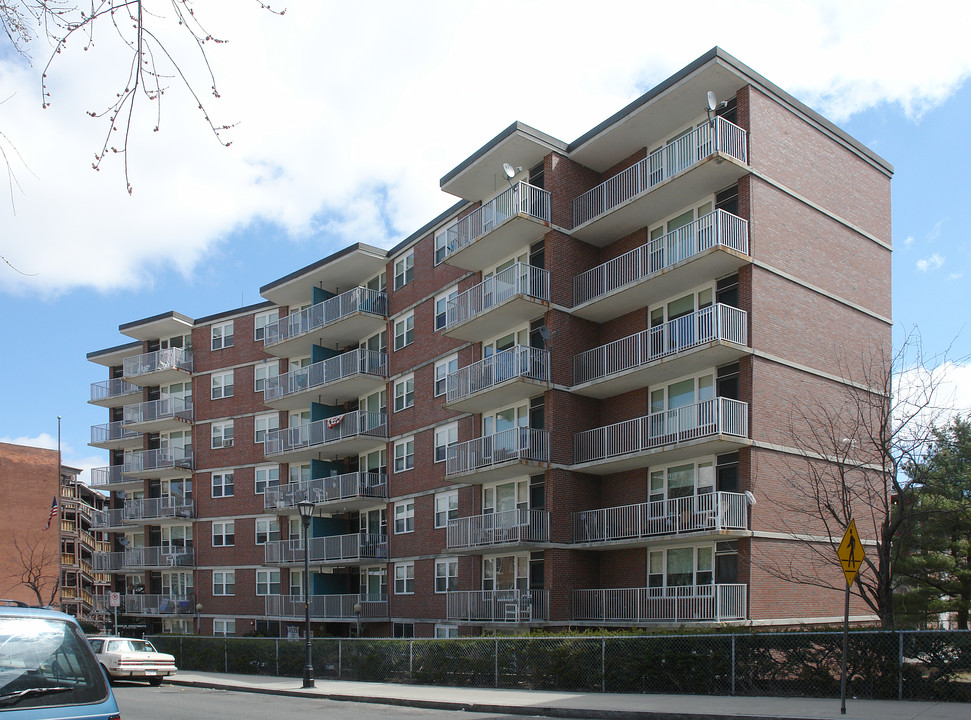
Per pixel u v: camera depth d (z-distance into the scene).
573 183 30.89
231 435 48.19
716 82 26.28
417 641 24.53
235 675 30.72
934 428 23.09
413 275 38.88
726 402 24.16
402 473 37.66
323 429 41.00
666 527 25.30
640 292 27.59
